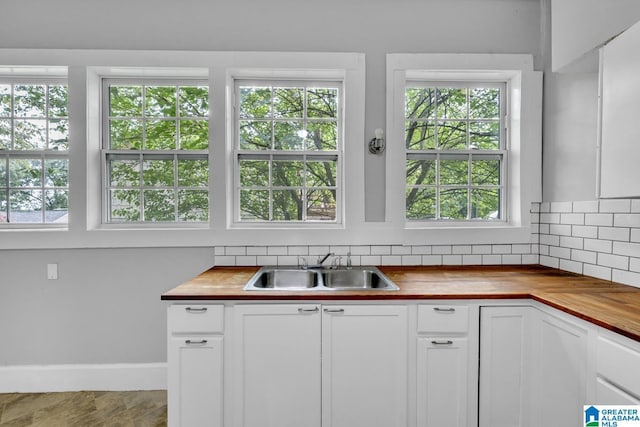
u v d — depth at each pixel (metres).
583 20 1.44
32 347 2.21
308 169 2.35
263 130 2.35
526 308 1.62
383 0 2.25
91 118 2.21
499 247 2.29
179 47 2.21
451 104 2.37
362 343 1.61
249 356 1.60
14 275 2.20
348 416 1.62
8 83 2.29
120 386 2.22
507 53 2.28
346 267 2.19
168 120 2.34
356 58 2.23
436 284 1.77
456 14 2.27
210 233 2.21
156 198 2.33
